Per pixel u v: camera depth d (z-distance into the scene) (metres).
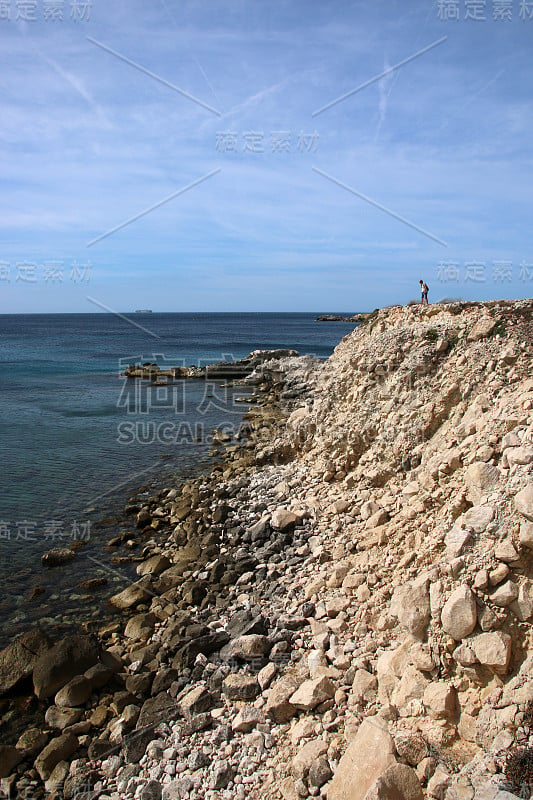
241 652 9.98
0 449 26.45
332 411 19.66
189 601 12.47
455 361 15.91
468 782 6.46
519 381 13.76
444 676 7.90
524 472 9.05
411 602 8.56
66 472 22.91
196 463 24.11
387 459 15.61
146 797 7.61
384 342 18.86
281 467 20.58
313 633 10.36
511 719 6.82
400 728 7.53
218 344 93.31
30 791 8.12
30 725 9.40
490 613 7.75
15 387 47.47
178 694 9.55
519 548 8.02
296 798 7.09
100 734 9.06
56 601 13.11
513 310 15.88
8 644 11.41
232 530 15.72
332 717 8.22
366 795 6.32
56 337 110.31
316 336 115.75
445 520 10.34
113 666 10.46
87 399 41.44
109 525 17.56
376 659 9.16
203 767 7.97
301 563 13.21
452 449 12.02
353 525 14.03
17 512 18.62
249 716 8.55
